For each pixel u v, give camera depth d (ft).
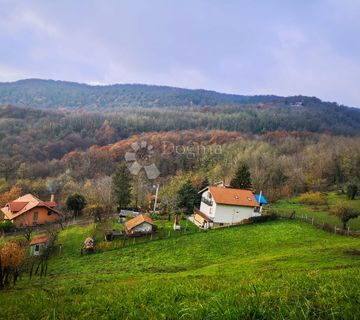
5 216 186.39
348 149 314.76
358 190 231.50
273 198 232.32
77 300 32.42
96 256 119.85
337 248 97.35
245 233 133.69
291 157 328.08
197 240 128.67
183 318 22.04
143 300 29.50
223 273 73.15
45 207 184.34
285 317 19.70
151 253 118.21
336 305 20.22
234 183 208.95
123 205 214.07
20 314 28.76
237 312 20.21
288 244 116.47
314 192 244.22
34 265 115.34
